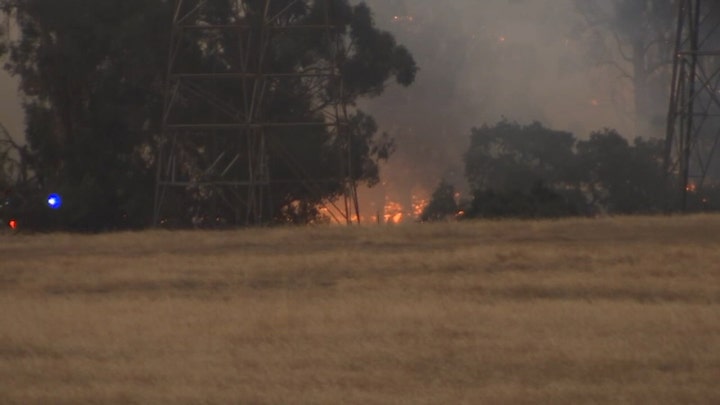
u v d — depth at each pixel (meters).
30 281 70.88
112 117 164.00
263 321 51.19
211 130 158.12
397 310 54.16
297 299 60.41
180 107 160.50
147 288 67.44
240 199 148.62
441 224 94.38
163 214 160.50
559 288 62.03
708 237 82.50
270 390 38.19
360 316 52.31
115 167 166.25
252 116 137.88
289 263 73.88
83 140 166.00
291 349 45.03
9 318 53.97
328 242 85.69
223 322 51.75
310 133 165.75
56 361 43.59
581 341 44.94
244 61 140.75
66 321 52.75
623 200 164.75
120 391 38.16
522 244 80.81
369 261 74.00
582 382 38.66
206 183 136.50
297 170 162.62
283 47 162.00
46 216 159.88
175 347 45.97
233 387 38.69
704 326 47.78
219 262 75.75
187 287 67.50
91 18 164.88
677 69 148.62
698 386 37.88
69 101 169.25
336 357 43.28
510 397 36.59
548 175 170.88
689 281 63.44
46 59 165.25
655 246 77.75
